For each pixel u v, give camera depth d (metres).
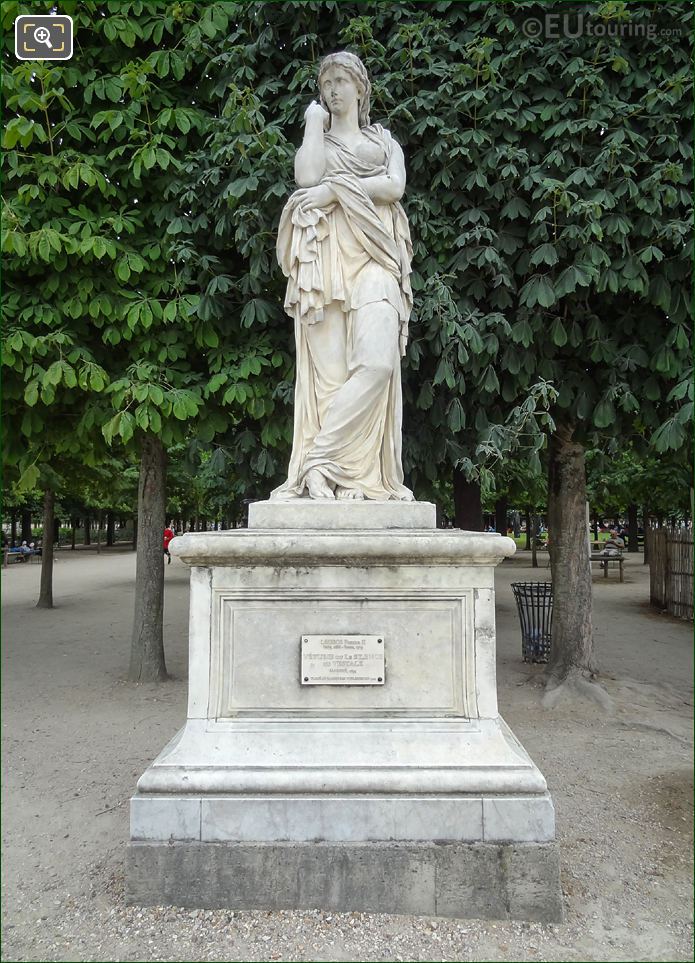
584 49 6.10
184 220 6.34
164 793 3.15
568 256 6.02
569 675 7.52
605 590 17.66
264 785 3.13
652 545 14.63
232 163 6.06
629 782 5.07
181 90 6.77
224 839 3.10
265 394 6.27
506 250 6.10
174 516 34.81
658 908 3.24
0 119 6.13
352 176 3.96
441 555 3.31
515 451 6.49
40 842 4.05
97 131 6.59
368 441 3.92
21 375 6.30
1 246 5.60
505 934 2.95
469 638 3.34
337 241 3.97
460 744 3.23
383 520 3.62
